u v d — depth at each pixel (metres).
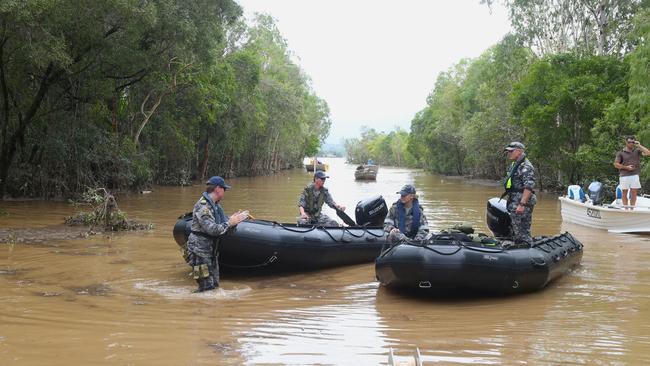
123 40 18.70
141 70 21.31
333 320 5.71
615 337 5.17
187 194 24.66
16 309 5.90
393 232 7.29
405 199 7.46
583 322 5.68
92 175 21.31
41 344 4.80
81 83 20.17
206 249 6.81
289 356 4.58
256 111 39.94
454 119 56.41
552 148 26.23
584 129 25.06
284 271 8.32
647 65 18.03
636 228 12.38
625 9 28.28
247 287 7.27
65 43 16.80
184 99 30.19
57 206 17.42
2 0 13.07
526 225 7.63
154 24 17.36
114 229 12.11
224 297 6.65
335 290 7.16
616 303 6.46
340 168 86.19
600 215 13.13
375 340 5.05
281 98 49.59
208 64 23.02
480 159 42.88
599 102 23.69
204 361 4.45
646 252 9.99
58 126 19.83
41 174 19.66
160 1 18.42
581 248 8.68
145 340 4.95
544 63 27.22
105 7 16.05
